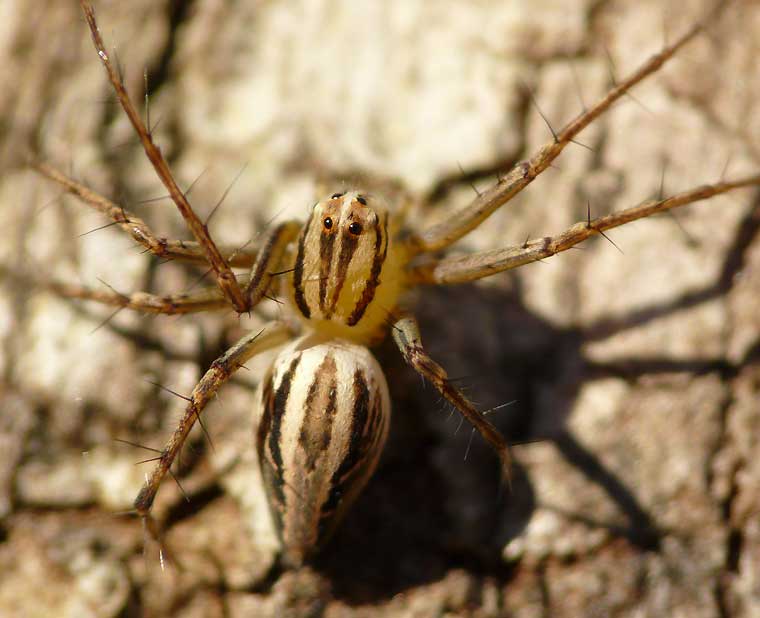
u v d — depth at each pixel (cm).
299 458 5
